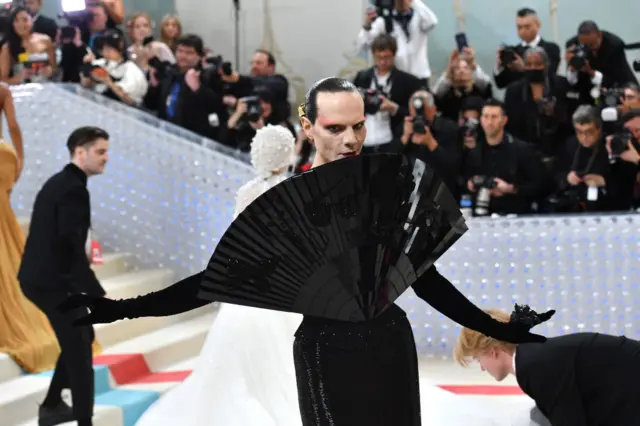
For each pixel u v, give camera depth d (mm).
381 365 2715
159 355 8180
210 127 10008
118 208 9992
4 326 7254
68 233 5926
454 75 9578
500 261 8500
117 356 7828
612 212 8344
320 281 2539
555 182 8742
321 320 2771
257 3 12516
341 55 12266
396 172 2438
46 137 9797
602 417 4203
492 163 8750
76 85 9906
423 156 8805
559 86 9227
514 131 9156
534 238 8422
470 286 8578
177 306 2723
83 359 5961
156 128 9836
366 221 2465
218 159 9695
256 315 5633
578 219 8320
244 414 5457
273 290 2553
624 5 11344
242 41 12602
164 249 9898
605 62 9398
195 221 9805
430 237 2549
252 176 9602
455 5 11781
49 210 5957
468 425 5527
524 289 8477
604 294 8320
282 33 12477
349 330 2717
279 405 5496
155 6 12844
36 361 7273
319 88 2750
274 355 5574
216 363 5629
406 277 2605
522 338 2994
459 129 8898
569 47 9250
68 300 2658
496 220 8484
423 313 8773
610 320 8320
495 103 8672
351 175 2410
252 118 9570
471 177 8844
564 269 8383
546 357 4250
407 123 8734
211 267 2490
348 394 2707
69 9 10805
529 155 8703
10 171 7461
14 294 7395
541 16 11602
